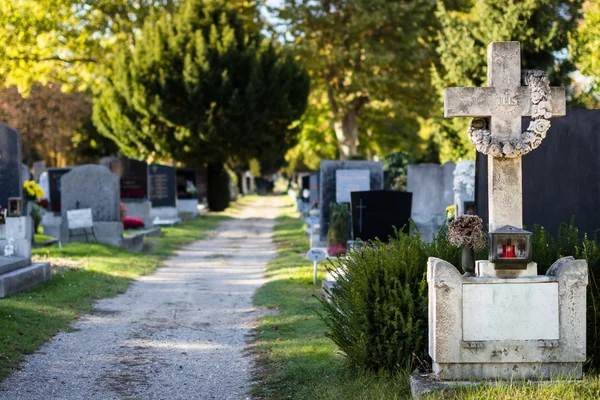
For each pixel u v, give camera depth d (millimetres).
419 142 55562
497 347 7039
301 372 8742
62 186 25516
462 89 7355
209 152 49281
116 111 48125
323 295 13555
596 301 7629
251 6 51688
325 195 24734
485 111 7352
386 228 17219
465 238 7066
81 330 11836
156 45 46281
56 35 45375
